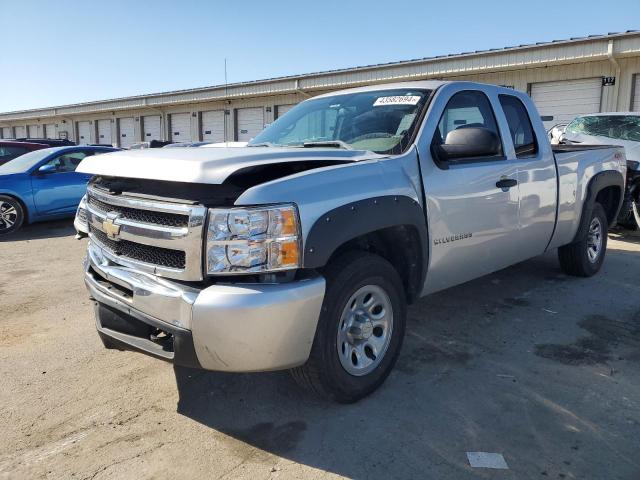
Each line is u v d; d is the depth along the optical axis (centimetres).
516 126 461
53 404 325
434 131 369
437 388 341
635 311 486
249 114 2577
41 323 466
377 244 348
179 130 2969
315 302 277
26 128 4253
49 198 981
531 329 442
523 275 605
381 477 255
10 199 938
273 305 261
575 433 290
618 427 296
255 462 268
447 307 495
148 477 257
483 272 429
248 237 261
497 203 413
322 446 280
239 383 350
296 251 269
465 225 385
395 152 353
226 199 271
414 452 274
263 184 270
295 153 307
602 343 414
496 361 381
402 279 363
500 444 281
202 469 262
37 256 757
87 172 330
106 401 328
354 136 385
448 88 395
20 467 265
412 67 1862
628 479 252
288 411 315
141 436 291
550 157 486
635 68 1495
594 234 598
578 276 594
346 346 313
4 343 420
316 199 280
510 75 1730
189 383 351
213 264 262
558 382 349
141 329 294
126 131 3325
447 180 367
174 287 271
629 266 655
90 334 439
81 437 290
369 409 316
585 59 1523
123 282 294
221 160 276
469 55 1708
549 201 484
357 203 298
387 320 336
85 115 3631
